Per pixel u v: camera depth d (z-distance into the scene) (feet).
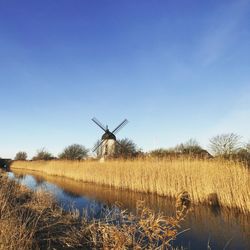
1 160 263.70
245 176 47.34
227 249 30.32
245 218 43.09
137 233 29.35
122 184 81.30
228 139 94.43
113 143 150.41
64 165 132.57
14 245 21.90
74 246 28.89
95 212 47.26
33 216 35.27
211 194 53.57
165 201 59.21
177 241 32.76
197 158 63.36
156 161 73.26
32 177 126.41
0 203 30.83
